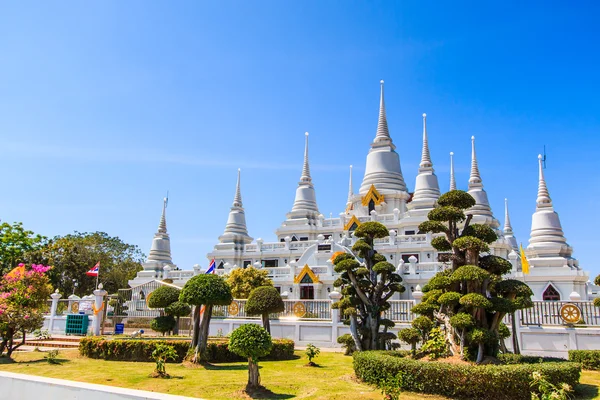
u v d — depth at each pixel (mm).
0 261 54781
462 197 22172
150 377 20156
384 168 69125
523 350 27422
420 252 54281
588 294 52906
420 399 16469
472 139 69250
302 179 75625
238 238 72062
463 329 19484
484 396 16219
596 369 23312
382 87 74125
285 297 47688
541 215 56344
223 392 17297
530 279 49344
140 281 68125
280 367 23812
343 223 65188
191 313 33812
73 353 28312
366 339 27000
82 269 72875
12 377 12984
